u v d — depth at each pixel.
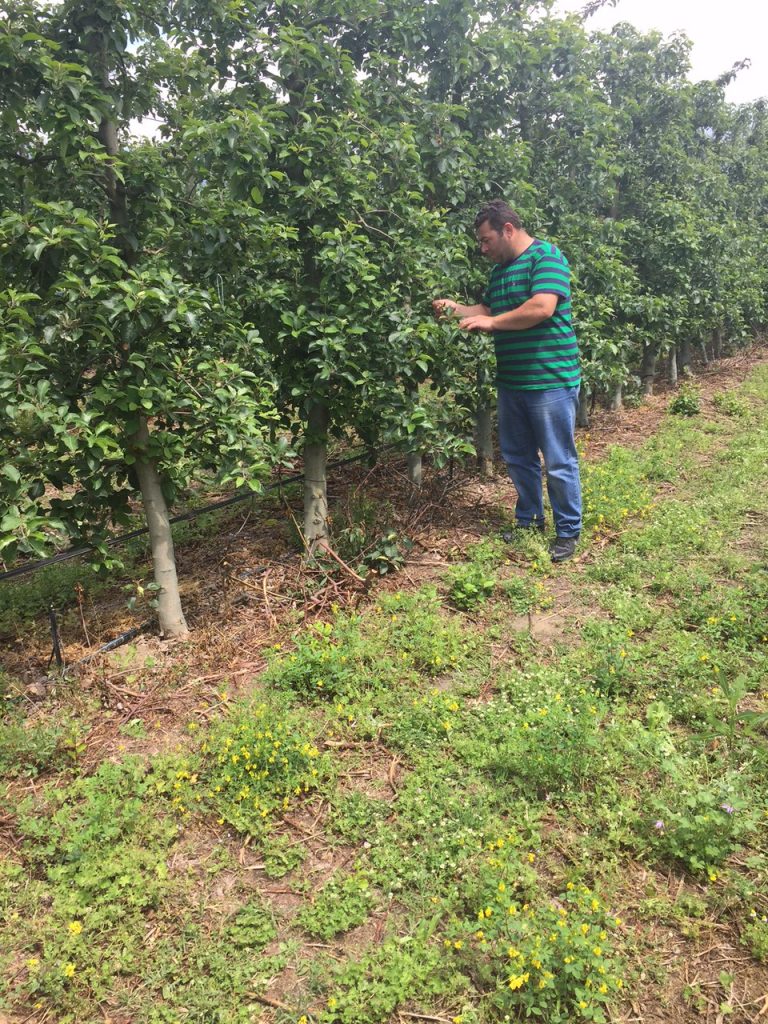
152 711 3.44
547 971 2.03
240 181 4.02
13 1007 2.19
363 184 4.51
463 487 6.06
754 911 2.27
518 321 4.43
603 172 7.16
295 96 4.39
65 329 3.26
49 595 4.65
